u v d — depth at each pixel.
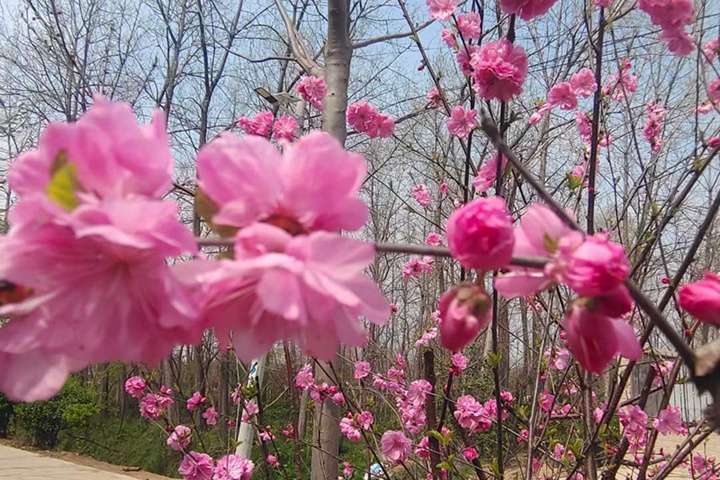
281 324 0.83
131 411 14.50
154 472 11.52
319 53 8.84
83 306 0.73
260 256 0.73
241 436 4.59
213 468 3.89
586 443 2.85
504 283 0.91
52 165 0.70
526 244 0.89
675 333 0.92
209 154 0.80
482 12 3.17
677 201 2.61
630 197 3.17
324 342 0.84
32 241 0.70
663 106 4.12
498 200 0.87
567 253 0.84
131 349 0.75
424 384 4.04
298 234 0.80
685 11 2.54
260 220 0.80
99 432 13.44
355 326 0.79
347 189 0.81
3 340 0.72
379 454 4.49
